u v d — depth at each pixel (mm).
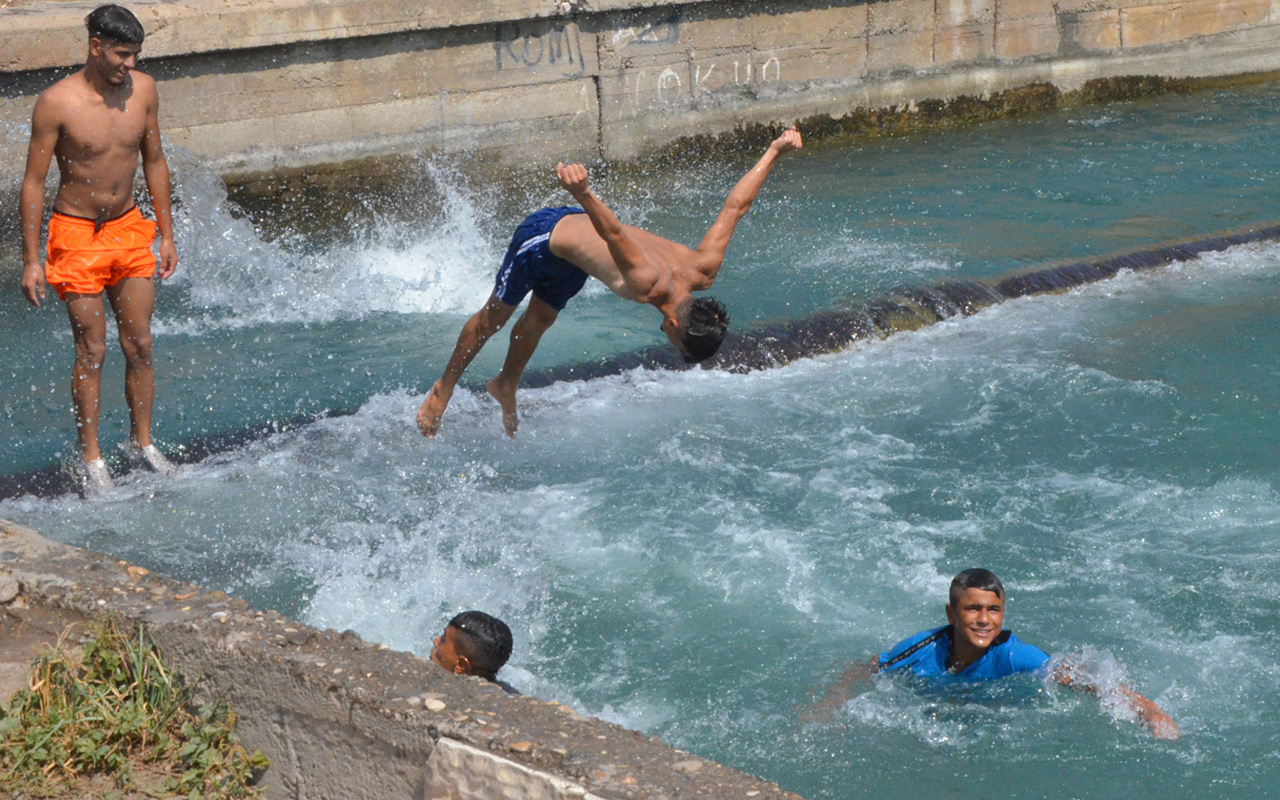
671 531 9383
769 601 8391
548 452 10844
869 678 7438
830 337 13680
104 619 5977
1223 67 28500
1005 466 10555
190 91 17906
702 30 22344
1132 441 10969
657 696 7344
